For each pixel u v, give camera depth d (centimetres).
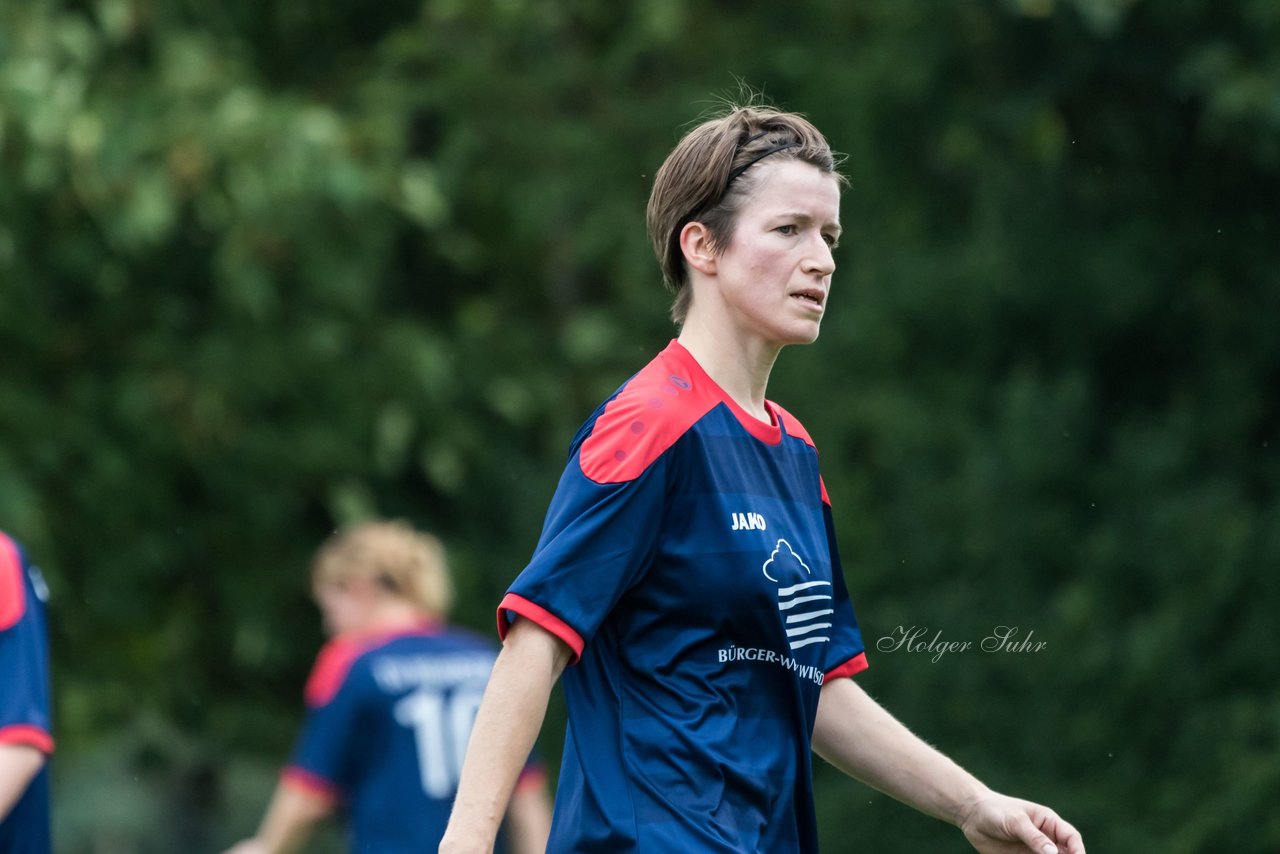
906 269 3581
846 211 3794
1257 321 3522
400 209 3522
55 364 3544
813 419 3572
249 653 3612
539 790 2050
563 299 4325
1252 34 3328
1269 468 3447
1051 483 3309
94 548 3522
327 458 3656
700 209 1015
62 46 3128
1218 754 2984
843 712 1084
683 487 970
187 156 3164
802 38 4081
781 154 1006
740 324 1011
